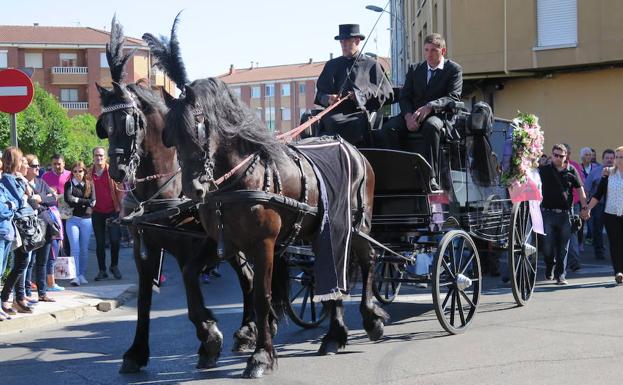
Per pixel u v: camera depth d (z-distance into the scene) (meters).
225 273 14.09
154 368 6.44
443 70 8.55
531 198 8.99
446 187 8.05
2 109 9.16
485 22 20.22
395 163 7.59
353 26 8.43
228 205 5.78
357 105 8.09
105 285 11.80
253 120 5.93
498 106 21.28
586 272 12.30
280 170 6.08
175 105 5.66
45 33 62.84
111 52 6.67
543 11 19.66
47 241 9.84
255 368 5.89
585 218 11.38
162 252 6.65
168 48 6.68
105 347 7.48
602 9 18.73
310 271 8.03
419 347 6.87
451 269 7.61
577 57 19.12
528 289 9.35
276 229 5.94
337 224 6.49
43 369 6.52
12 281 8.84
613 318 7.95
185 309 9.91
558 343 6.78
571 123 19.83
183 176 5.56
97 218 12.42
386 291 9.30
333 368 6.17
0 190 8.44
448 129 8.05
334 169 6.66
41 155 34.09
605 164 14.62
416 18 30.33
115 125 6.34
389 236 8.12
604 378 5.57
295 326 8.35
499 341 6.96
